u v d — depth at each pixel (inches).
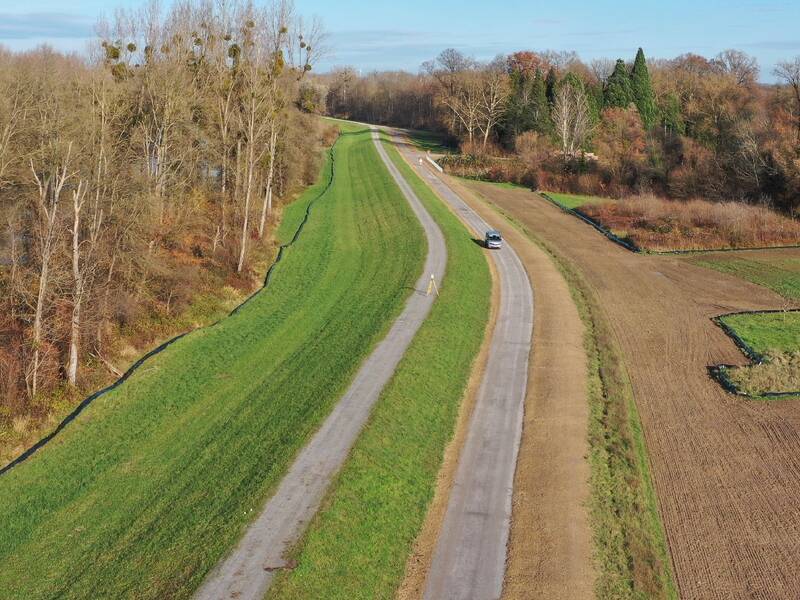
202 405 1371.8
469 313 1888.5
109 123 1784.0
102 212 1585.9
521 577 920.9
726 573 949.8
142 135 2187.5
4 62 2283.5
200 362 1574.8
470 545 980.6
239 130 2433.6
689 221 3011.8
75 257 1413.6
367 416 1266.0
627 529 1026.7
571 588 904.3
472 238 2770.7
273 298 2038.6
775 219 3002.0
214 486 1074.1
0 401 1309.1
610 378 1540.4
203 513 1002.1
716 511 1088.8
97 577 889.5
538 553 968.3
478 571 929.5
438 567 933.8
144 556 920.3
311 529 944.9
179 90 2268.7
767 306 2124.8
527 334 1787.6
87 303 1566.2
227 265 2181.3
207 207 2603.3
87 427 1291.8
